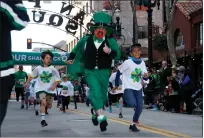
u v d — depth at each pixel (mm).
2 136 7375
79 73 8219
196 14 24078
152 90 17516
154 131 8367
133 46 8633
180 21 26625
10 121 10852
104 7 36719
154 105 17141
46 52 9062
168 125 9875
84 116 12711
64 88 15758
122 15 38969
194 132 8297
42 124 8758
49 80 8914
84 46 7918
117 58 7844
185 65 22906
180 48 27109
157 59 27984
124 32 38812
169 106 15625
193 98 14523
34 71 8914
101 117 7574
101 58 7734
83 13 28922
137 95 8344
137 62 8508
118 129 8609
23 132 8070
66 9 28438
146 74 8461
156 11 39312
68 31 28453
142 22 39875
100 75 7766
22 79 18188
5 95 4125
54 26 28109
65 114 13875
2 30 4145
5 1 4094
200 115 13625
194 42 24734
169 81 15680
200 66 22016
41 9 27672
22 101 18016
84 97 27422
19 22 4156
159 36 27484
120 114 12367
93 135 7496
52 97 9117
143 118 12234
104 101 7949
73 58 8133
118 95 13602
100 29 7719
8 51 4191
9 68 4184
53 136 7367
